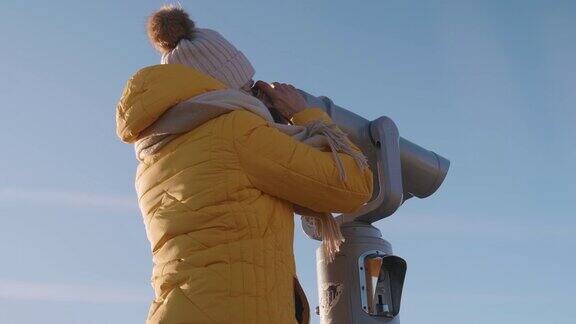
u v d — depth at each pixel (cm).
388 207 271
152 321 172
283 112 220
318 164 185
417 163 308
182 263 174
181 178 183
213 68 202
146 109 185
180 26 208
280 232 182
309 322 186
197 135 186
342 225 272
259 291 170
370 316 259
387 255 266
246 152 181
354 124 279
